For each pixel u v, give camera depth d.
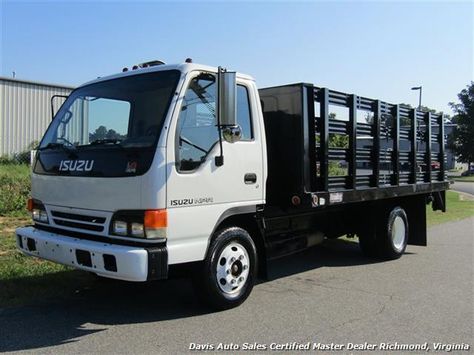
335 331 5.12
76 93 6.06
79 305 5.86
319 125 6.77
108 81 5.76
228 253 5.66
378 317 5.60
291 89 6.62
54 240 5.32
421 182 9.43
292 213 7.15
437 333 5.11
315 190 6.71
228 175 5.57
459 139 62.75
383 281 7.32
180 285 6.77
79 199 5.33
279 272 7.91
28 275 6.86
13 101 26.94
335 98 7.03
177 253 5.02
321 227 7.93
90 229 5.26
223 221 5.81
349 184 7.36
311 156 6.68
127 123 5.30
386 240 8.73
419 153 9.41
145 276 4.72
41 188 5.84
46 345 4.63
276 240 6.88
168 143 4.96
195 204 5.20
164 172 4.89
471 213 17.05
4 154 26.34
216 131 5.47
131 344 4.69
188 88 5.21
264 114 6.86
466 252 9.79
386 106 8.20
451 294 6.61
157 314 5.56
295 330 5.13
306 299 6.29
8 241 9.02
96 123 5.58
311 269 8.16
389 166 8.34
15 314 5.48
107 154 5.18
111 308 5.76
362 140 7.65
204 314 5.58
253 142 5.93
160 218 4.86
